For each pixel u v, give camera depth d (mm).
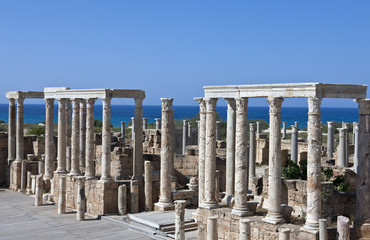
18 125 54406
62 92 46250
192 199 41469
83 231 35469
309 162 25875
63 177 41625
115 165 47250
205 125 35312
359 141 26766
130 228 36000
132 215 37656
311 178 25797
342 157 51969
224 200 33500
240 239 27266
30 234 34812
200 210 31609
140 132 42531
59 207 41531
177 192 40656
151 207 40250
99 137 55188
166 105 39094
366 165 26516
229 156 34344
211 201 31688
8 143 55875
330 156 59281
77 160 45594
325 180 33969
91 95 42344
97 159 50875
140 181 41500
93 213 41375
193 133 71125
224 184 47156
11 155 55469
